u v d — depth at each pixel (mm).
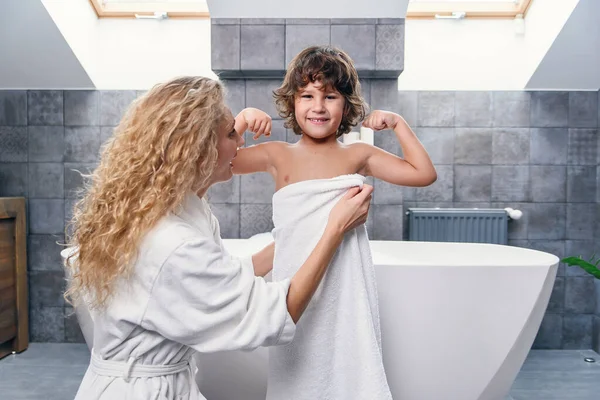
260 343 915
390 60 2672
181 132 929
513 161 3012
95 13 3004
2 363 2703
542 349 3014
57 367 2650
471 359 1810
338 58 1159
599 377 2555
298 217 1137
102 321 937
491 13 2980
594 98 2971
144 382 928
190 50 3096
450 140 3023
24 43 2719
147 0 3021
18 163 3023
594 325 2965
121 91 3010
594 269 2191
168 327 893
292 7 2633
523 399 2291
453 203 3041
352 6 2621
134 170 919
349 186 1119
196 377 1872
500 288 1788
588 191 2990
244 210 2900
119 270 883
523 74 3020
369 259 1195
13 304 2834
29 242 3039
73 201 3021
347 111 1221
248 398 1882
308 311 1140
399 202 2865
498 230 2920
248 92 2852
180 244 885
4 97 3006
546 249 3020
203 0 3027
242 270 957
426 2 2994
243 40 2689
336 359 1129
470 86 3080
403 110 3027
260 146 1260
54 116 3008
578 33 2602
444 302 1793
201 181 1001
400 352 1806
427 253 2576
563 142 2992
